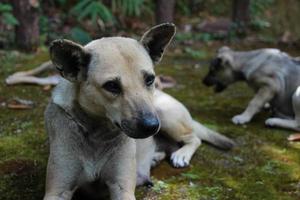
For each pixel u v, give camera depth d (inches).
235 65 65.6
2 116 61.2
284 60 64.3
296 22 122.9
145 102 37.4
